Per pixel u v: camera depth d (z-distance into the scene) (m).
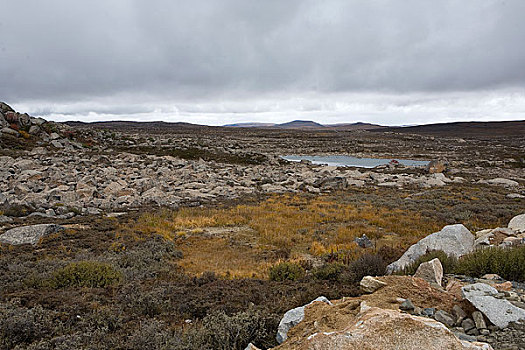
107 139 65.38
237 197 30.88
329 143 127.94
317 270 11.23
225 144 89.75
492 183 43.22
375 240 17.31
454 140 146.25
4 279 10.05
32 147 49.41
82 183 28.58
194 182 36.06
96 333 6.60
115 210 23.70
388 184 41.06
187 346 5.90
